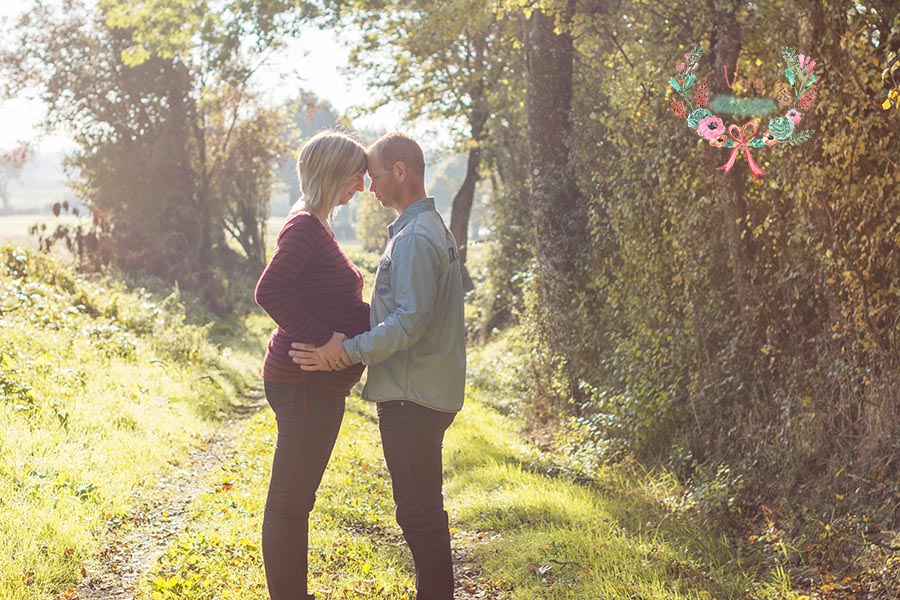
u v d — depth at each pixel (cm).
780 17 694
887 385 564
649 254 848
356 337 337
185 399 1065
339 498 643
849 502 545
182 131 3027
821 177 607
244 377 1512
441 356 353
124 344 1174
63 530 488
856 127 578
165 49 1978
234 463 774
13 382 745
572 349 1058
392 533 573
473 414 1170
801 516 567
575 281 1106
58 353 972
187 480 720
